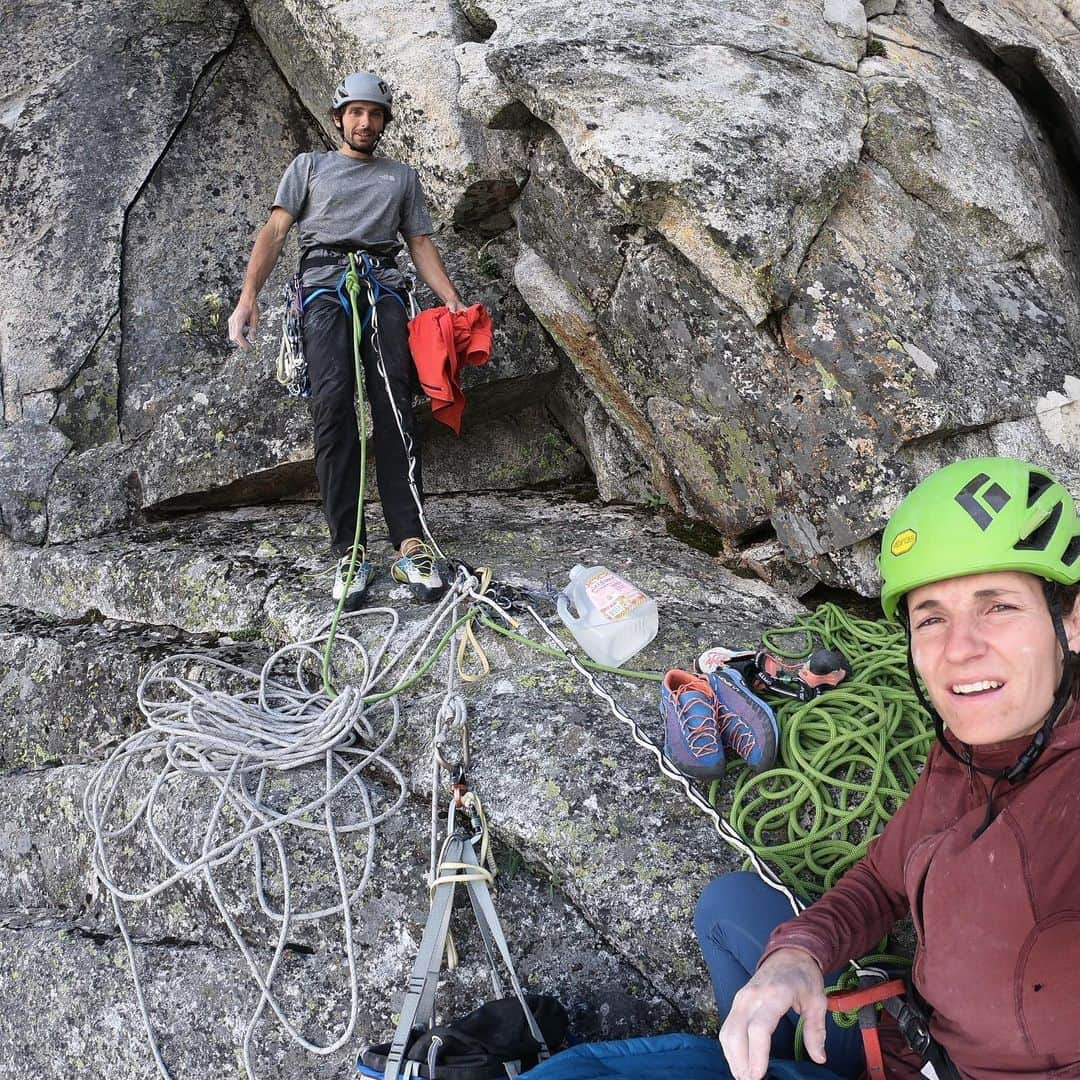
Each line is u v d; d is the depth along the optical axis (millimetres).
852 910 1772
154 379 4879
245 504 4750
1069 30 4754
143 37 5129
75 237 4855
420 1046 2156
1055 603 1590
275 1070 2598
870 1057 1802
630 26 3998
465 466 4750
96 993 2898
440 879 2445
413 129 4348
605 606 3262
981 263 3910
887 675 3070
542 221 4125
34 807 3443
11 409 4719
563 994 2549
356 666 3322
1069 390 3633
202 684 3453
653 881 2520
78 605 4309
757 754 2725
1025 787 1538
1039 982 1489
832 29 4258
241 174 5164
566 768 2768
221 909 2693
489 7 4352
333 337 3664
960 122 4090
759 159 3510
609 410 4328
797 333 3482
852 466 3428
